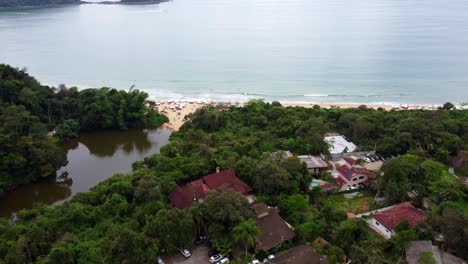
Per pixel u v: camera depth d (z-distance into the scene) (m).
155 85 168.75
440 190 70.75
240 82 172.12
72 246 54.22
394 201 71.50
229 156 82.62
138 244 51.84
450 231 55.69
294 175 74.81
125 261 50.03
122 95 122.88
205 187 71.31
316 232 59.62
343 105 146.50
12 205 84.12
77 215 62.31
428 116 109.06
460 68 188.88
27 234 56.56
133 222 60.12
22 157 85.75
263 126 109.62
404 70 186.75
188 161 80.38
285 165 75.25
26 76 121.06
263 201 68.69
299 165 77.12
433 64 195.75
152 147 111.75
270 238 58.56
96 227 61.19
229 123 110.06
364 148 96.19
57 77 177.88
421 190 71.44
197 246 59.28
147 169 79.62
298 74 181.75
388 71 185.25
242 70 188.62
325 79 175.12
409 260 53.28
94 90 124.19
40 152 87.94
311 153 92.88
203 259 56.41
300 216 63.50
